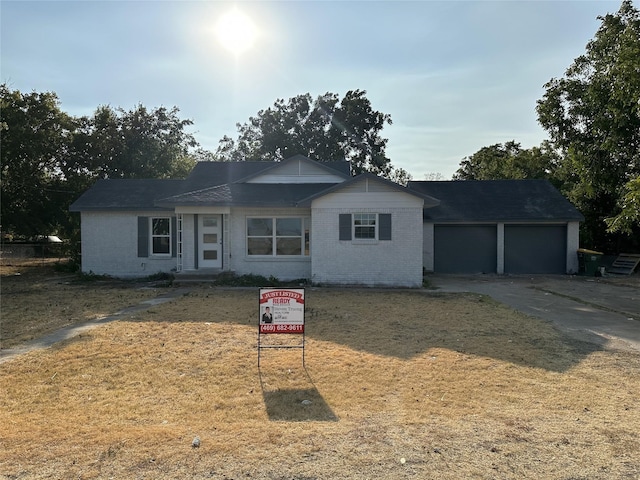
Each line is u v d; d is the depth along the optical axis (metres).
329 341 8.40
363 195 16.05
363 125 46.25
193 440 4.40
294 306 6.90
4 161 26.45
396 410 5.23
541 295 14.84
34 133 27.08
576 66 22.27
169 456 4.12
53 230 31.03
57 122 28.59
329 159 45.62
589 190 19.36
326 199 16.11
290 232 17.22
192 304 12.31
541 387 6.02
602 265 23.02
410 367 6.83
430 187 24.92
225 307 11.85
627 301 13.62
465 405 5.39
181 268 17.48
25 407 5.35
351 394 5.75
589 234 25.25
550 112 23.27
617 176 18.80
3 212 27.06
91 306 12.22
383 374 6.52
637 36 13.52
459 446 4.35
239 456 4.12
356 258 16.12
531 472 3.90
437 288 16.14
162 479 3.76
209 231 17.58
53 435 4.55
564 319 10.72
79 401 5.54
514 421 4.93
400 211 16.02
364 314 11.03
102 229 19.55
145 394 5.76
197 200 16.47
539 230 22.30
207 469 3.91
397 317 10.69
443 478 3.80
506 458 4.13
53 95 28.38
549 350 7.86
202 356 7.40
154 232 19.64
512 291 15.74
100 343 8.19
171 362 7.07
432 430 4.70
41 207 28.55
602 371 6.72
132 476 3.80
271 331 6.88
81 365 6.91
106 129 31.17
